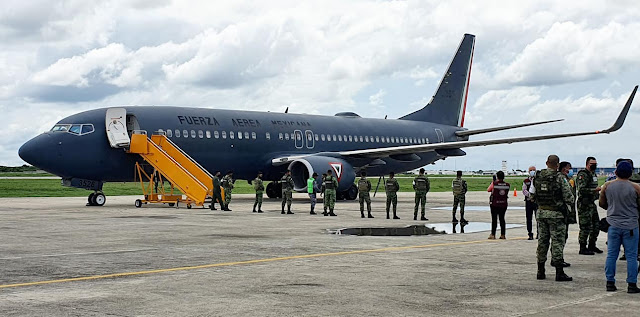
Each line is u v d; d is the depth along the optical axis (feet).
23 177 371.97
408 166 153.69
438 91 163.53
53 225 68.33
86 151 104.22
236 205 111.65
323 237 57.36
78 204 113.91
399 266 39.75
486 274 36.86
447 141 161.58
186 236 57.57
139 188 212.64
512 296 30.50
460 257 44.06
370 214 83.15
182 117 114.73
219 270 37.99
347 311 27.09
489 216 85.97
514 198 154.92
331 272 37.32
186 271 37.58
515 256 44.70
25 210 95.25
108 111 104.53
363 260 42.39
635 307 28.07
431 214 89.76
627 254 31.71
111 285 32.94
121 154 107.04
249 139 122.62
